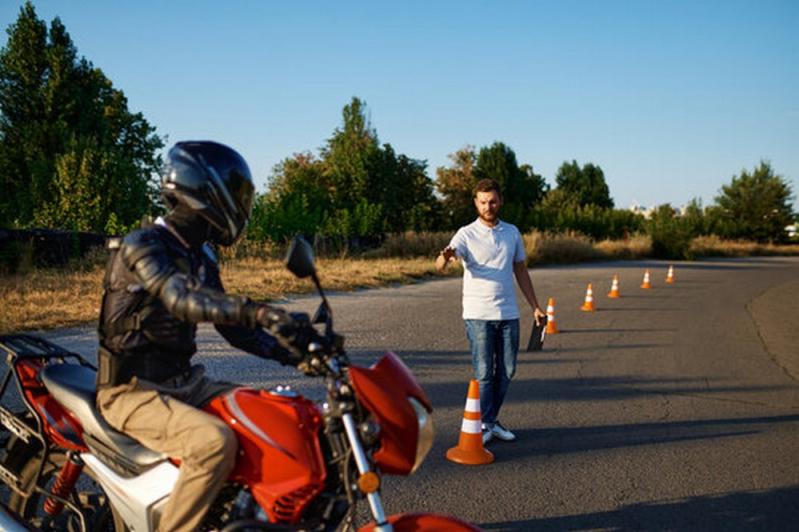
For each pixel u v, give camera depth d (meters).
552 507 4.42
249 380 6.80
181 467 2.57
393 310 12.06
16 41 26.39
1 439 3.34
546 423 6.27
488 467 5.07
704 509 4.50
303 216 23.23
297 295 12.95
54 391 2.96
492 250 5.46
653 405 7.07
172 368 2.78
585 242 31.83
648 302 16.22
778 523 4.34
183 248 2.76
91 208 20.09
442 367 8.02
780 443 5.96
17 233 13.48
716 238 50.59
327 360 2.46
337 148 45.69
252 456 2.53
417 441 2.46
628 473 5.09
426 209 38.00
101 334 2.73
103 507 3.12
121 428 2.73
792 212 57.94
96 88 28.30
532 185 52.72
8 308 8.98
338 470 2.58
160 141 33.50
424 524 2.46
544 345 10.19
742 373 8.85
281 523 2.50
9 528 3.05
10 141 25.91
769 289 21.09
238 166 2.82
